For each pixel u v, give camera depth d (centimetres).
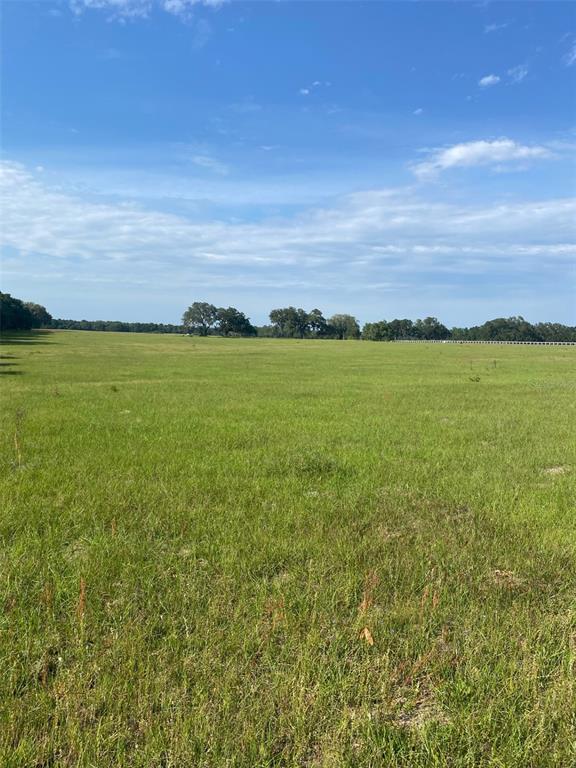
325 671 333
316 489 735
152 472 803
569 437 1130
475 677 331
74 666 340
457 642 368
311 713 297
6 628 384
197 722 290
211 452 948
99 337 12162
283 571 485
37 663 347
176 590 435
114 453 927
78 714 299
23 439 1047
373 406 1608
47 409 1486
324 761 270
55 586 441
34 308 19525
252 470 820
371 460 900
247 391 2045
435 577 468
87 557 495
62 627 385
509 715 298
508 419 1358
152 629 379
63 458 887
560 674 336
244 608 406
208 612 400
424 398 1830
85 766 267
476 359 4909
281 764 274
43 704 305
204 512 623
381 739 282
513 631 382
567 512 641
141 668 333
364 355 5681
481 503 679
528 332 16700
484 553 524
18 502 649
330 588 437
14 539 545
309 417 1384
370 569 473
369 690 321
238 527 575
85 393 1917
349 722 297
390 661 348
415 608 407
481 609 412
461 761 272
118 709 300
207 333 19650
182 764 268
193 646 362
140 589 441
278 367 3619
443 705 311
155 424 1241
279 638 376
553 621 396
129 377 2697
